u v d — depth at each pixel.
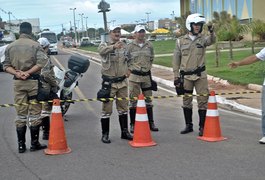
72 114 10.63
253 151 6.68
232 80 14.87
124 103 7.66
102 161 6.40
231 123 9.00
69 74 9.88
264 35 26.94
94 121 9.70
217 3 54.66
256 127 8.52
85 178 5.64
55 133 6.90
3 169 6.18
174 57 7.97
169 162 6.22
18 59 6.77
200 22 7.65
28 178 5.75
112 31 7.31
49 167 6.20
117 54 7.41
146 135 7.21
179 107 11.47
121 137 7.84
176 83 7.97
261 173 5.62
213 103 7.46
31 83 6.84
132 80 8.13
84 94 14.32
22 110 6.92
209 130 7.46
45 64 6.83
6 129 9.05
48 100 7.08
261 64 18.09
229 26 25.23
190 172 5.73
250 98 11.84
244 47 34.97
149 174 5.71
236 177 5.48
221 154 6.55
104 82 7.45
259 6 44.47
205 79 7.88
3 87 17.77
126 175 5.70
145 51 8.11
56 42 49.81
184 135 7.96
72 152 6.97
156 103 12.21
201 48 7.79
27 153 7.01
